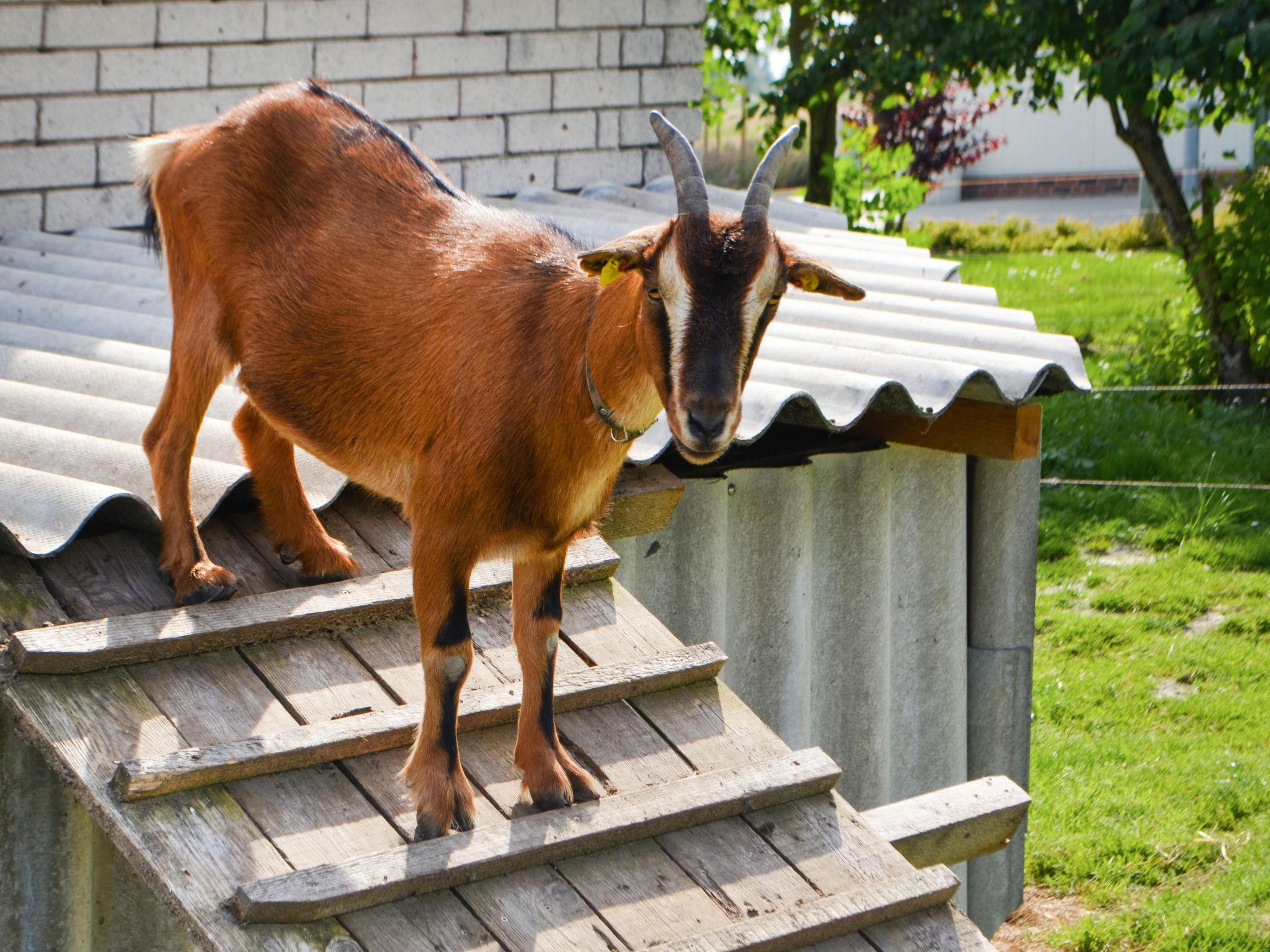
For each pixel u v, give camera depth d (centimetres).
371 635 441
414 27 866
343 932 344
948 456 653
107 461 466
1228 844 730
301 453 502
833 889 386
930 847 468
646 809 390
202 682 406
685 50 977
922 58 1471
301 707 405
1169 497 1187
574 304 368
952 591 667
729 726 438
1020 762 693
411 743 404
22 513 419
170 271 458
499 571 474
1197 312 1453
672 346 329
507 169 915
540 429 368
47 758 378
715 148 2903
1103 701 884
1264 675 912
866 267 783
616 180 965
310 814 374
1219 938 646
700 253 326
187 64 808
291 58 836
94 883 429
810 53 1664
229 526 485
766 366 570
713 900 377
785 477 609
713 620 597
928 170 2361
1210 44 1194
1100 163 2947
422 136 880
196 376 437
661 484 537
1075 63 1434
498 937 353
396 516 508
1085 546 1127
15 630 402
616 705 440
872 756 655
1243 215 1340
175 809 363
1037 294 1872
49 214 782
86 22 772
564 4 916
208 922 335
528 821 379
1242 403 1366
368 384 402
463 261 396
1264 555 1086
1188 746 828
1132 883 703
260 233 430
